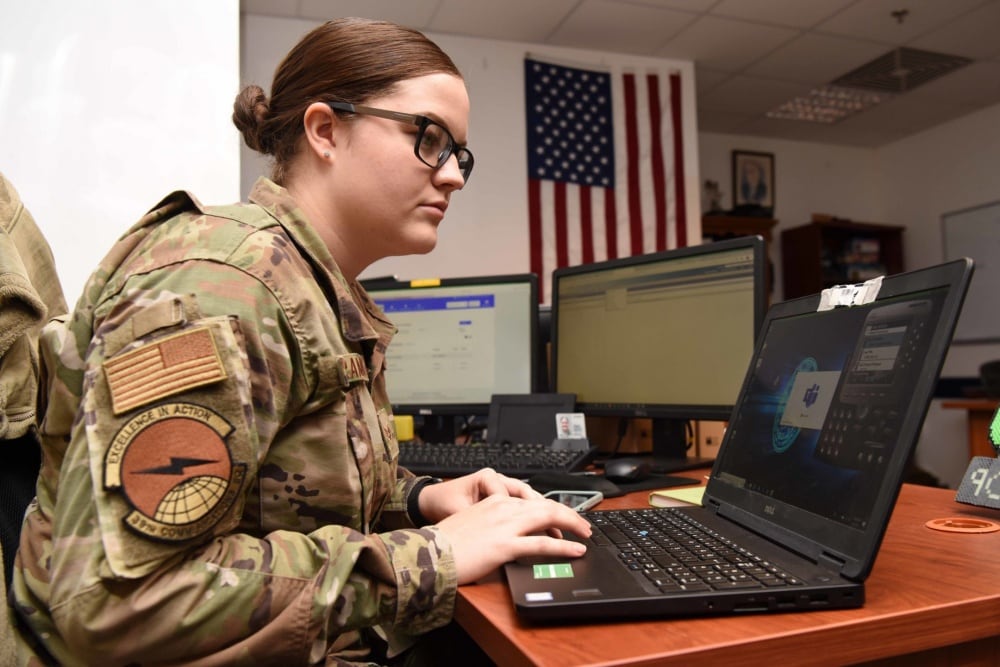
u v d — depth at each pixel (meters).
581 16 4.16
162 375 0.60
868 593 0.61
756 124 5.96
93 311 0.66
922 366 0.63
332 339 0.73
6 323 0.79
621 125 4.63
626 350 1.57
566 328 1.71
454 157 0.83
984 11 4.14
